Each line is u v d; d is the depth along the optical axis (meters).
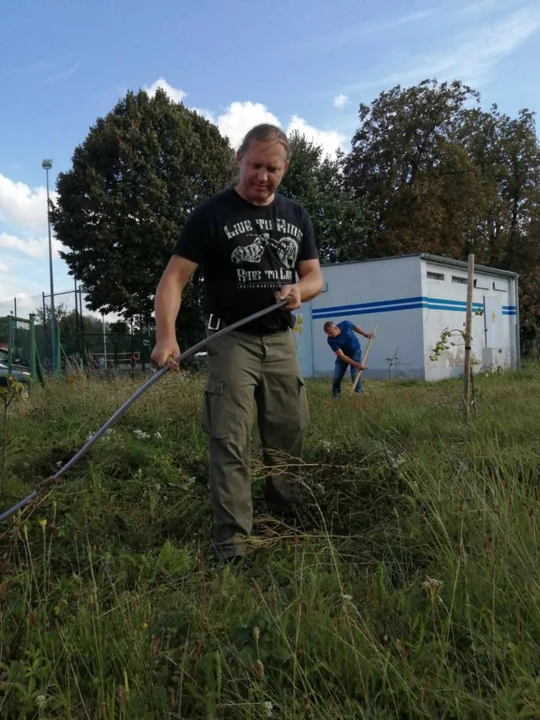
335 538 3.00
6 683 1.74
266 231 2.98
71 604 2.28
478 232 29.16
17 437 5.40
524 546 2.30
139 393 2.68
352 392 8.55
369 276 15.50
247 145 2.88
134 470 4.27
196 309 24.00
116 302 24.02
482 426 4.88
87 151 23.59
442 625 1.96
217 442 2.88
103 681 1.76
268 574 2.61
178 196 23.45
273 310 2.97
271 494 3.33
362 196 27.59
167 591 2.40
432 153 26.81
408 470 3.56
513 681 1.73
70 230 23.70
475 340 17.19
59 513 3.37
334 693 1.73
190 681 1.79
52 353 17.95
